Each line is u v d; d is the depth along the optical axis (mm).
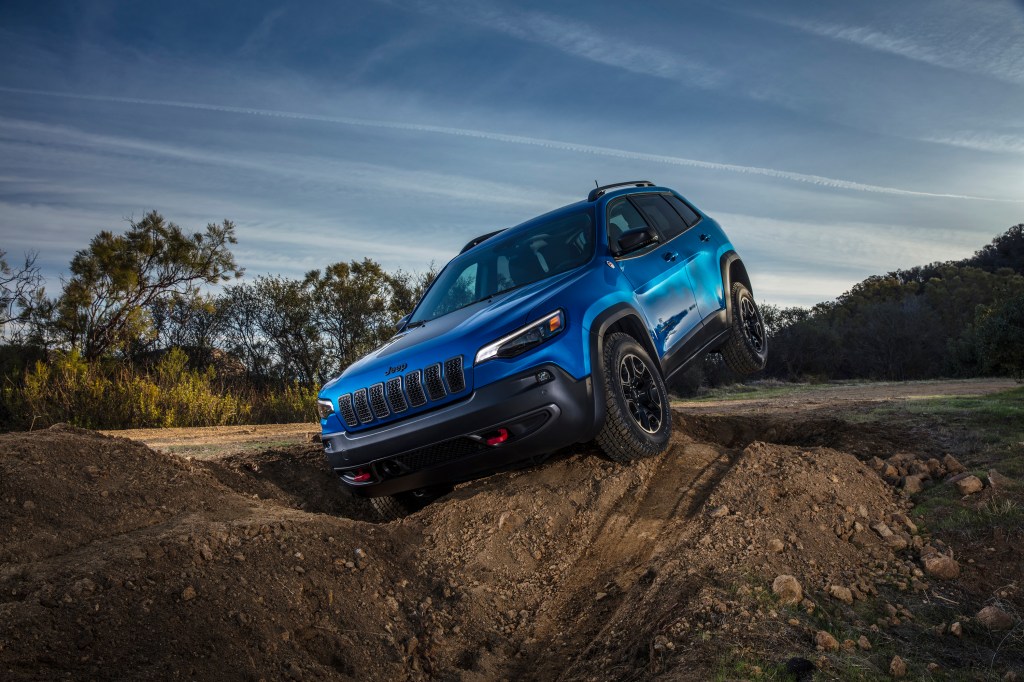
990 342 10023
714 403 11734
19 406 11031
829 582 2891
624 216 5312
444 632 3016
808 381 29594
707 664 2316
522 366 3783
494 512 3898
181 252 16062
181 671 2434
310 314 19953
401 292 20344
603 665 2588
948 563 2980
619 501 4016
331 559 3328
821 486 3777
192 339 18531
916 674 2279
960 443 4582
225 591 2898
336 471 4359
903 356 30609
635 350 4398
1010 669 2301
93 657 2426
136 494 3801
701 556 3068
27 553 3039
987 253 51500
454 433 3809
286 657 2672
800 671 2256
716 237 6289
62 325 14320
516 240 5258
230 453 6305
